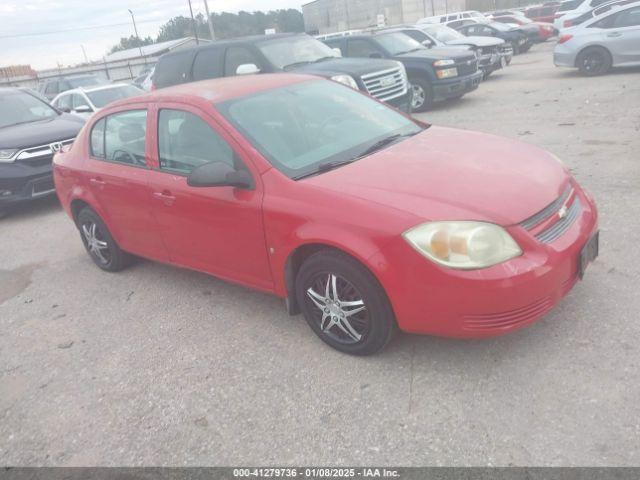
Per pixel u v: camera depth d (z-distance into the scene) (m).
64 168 5.46
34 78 39.75
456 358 3.35
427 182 3.31
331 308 3.48
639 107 9.16
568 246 3.12
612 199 5.36
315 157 3.79
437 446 2.74
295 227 3.41
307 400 3.22
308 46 10.57
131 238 4.98
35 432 3.32
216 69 10.09
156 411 3.34
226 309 4.46
